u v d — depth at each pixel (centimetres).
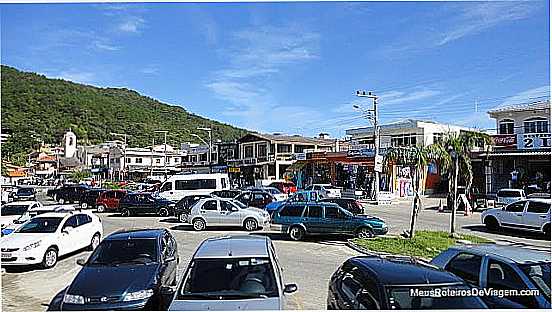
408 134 5112
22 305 1104
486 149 4044
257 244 920
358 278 749
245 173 6450
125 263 1063
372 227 1964
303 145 6284
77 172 8025
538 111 4188
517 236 2155
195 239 2075
